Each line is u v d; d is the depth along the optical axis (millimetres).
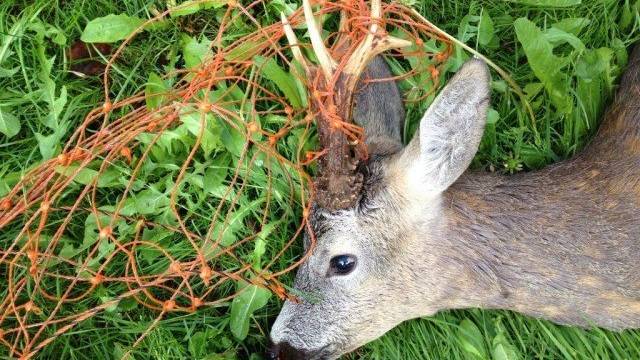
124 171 741
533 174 695
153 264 751
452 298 680
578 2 768
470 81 585
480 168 772
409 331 754
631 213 684
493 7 797
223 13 790
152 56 789
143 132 740
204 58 760
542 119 785
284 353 686
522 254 666
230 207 735
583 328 741
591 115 786
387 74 716
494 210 666
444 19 801
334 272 659
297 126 754
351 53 639
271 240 754
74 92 779
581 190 688
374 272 657
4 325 738
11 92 761
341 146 621
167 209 748
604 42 799
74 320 731
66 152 757
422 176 631
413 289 669
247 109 766
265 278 708
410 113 766
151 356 741
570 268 670
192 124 733
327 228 648
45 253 706
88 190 735
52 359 740
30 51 770
